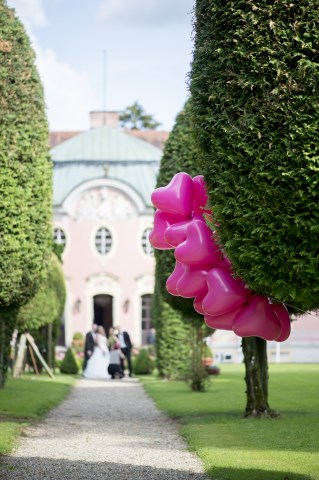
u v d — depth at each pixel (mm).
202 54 7457
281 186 6746
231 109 7074
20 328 23578
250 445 10234
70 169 49000
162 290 15984
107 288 47531
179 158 15398
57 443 10836
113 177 47531
